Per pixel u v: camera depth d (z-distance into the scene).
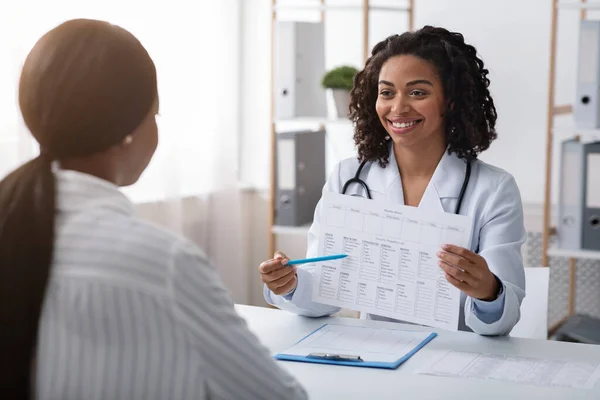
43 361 0.79
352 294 1.56
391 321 1.81
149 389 0.79
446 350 1.47
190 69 3.20
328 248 1.59
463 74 1.73
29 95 0.86
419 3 3.33
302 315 1.74
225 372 0.82
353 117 1.89
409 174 1.82
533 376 1.31
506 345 1.50
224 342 0.83
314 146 3.33
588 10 3.08
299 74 3.18
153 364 0.79
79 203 0.84
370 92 1.83
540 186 3.21
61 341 0.78
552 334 2.95
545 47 3.15
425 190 1.77
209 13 3.31
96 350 0.78
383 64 1.77
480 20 3.24
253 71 3.64
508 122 3.23
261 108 3.65
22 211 0.81
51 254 0.79
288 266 1.65
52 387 0.78
